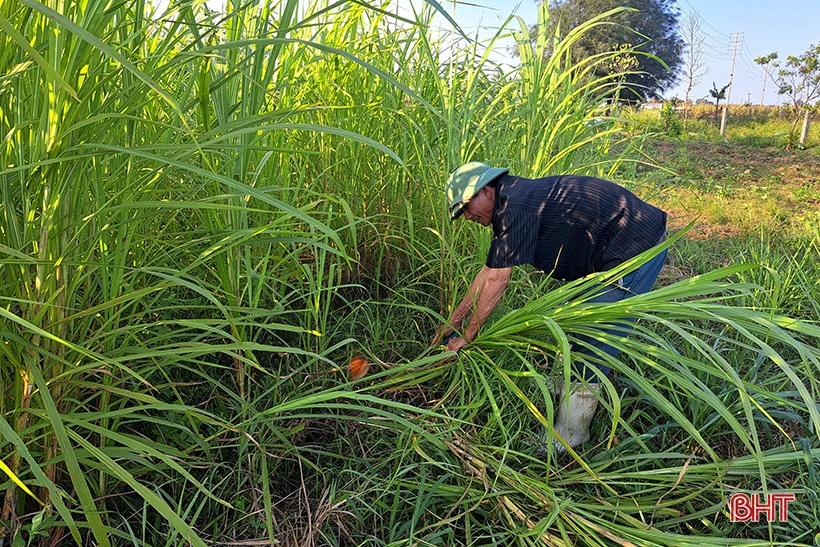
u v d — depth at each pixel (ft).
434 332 8.77
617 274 6.37
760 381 8.55
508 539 5.63
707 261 15.06
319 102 7.94
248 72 5.23
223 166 5.41
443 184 8.66
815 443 7.11
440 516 5.83
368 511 5.70
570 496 5.90
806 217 20.43
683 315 6.40
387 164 9.24
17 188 3.66
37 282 3.77
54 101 3.13
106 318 4.73
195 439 5.26
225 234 4.93
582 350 7.11
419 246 9.59
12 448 4.12
